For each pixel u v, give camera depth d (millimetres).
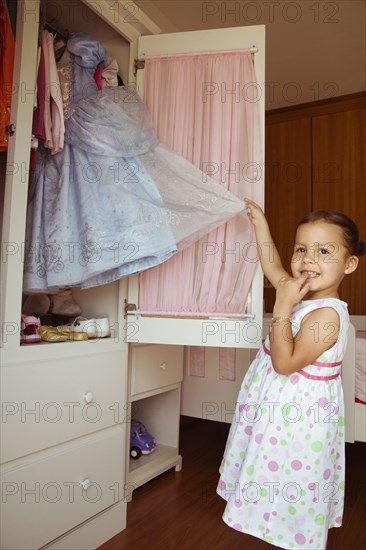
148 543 1378
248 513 1005
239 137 1473
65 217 1309
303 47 2518
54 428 1219
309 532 972
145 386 1727
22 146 1161
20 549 1119
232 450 1088
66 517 1255
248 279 1420
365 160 3047
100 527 1371
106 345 1432
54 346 1234
